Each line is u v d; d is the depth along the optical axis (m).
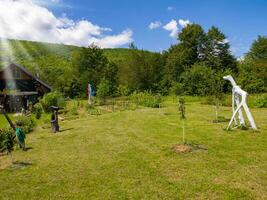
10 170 11.82
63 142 16.77
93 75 65.19
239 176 10.13
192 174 10.45
